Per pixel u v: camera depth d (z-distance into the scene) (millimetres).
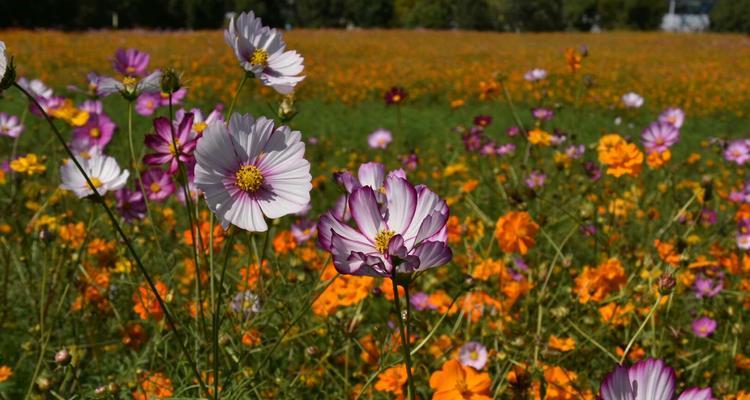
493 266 1406
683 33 23500
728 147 2266
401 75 9227
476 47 15688
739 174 3143
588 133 5008
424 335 1238
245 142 850
